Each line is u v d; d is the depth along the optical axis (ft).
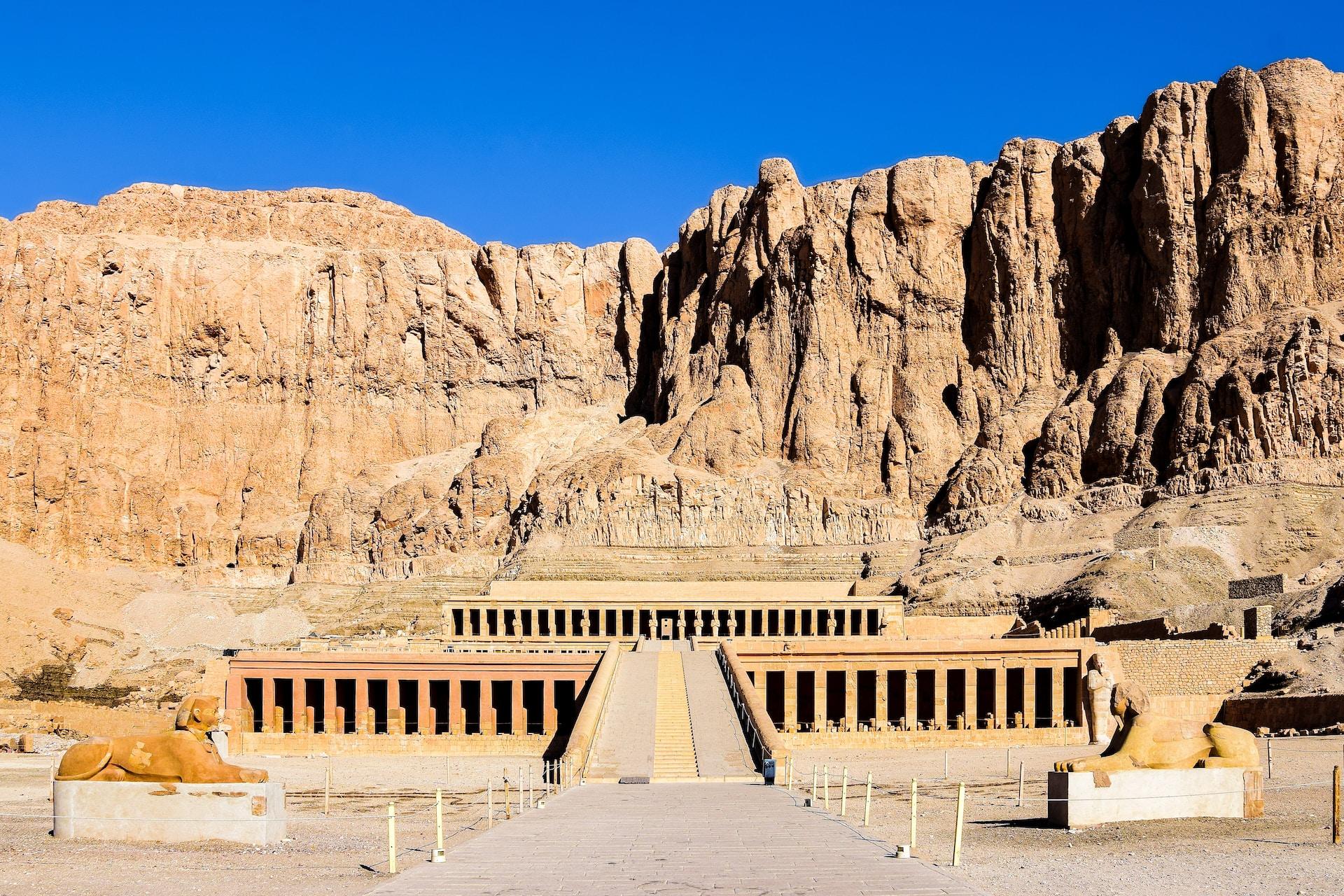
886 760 265.54
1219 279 556.51
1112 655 323.37
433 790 220.02
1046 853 129.39
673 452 613.52
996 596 462.19
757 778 222.07
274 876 117.19
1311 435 483.92
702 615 467.93
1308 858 123.44
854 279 647.15
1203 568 437.17
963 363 634.02
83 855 130.31
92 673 540.52
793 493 579.07
